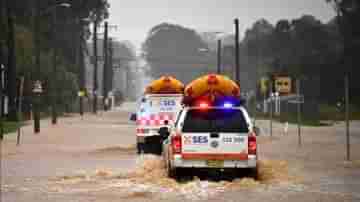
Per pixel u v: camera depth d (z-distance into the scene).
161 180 25.30
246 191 22.75
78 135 60.25
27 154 38.94
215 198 21.16
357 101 149.50
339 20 157.12
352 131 70.44
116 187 23.64
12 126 76.50
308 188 23.61
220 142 24.59
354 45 150.88
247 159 24.58
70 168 30.56
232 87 27.38
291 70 166.50
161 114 41.09
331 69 162.12
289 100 127.00
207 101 25.05
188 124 24.73
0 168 30.48
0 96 53.56
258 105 138.00
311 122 95.00
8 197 21.25
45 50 136.38
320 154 38.84
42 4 135.25
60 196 21.47
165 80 41.44
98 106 177.00
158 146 40.91
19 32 117.06
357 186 24.16
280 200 20.78
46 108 117.38
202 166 24.58
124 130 70.00
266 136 59.59
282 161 33.50
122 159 35.72
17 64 102.69
